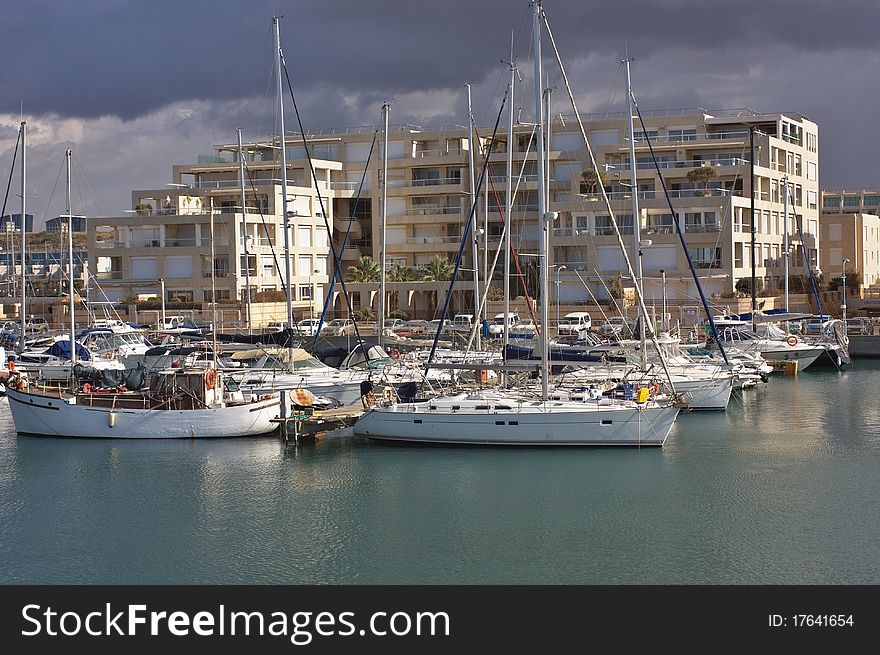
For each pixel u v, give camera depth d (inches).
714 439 1750.7
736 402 2156.7
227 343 2375.7
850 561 1167.0
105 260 3998.5
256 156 4436.5
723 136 3941.9
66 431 1742.1
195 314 3508.9
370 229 4318.4
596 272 3270.2
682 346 2425.0
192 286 3806.6
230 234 3774.6
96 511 1368.1
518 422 1616.6
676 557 1186.0
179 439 1720.0
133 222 3865.7
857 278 3897.6
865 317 3346.5
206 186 4183.1
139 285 3681.1
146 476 1521.9
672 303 3540.8
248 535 1272.1
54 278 4042.8
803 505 1364.4
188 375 1747.0
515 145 3976.4
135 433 1722.4
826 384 2429.9
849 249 4574.3
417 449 1643.7
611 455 1606.8
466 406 1636.3
